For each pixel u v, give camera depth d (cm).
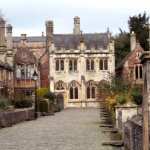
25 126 3900
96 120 4616
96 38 9712
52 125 3962
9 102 5272
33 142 2544
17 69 8938
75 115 5894
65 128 3578
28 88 8919
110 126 3669
